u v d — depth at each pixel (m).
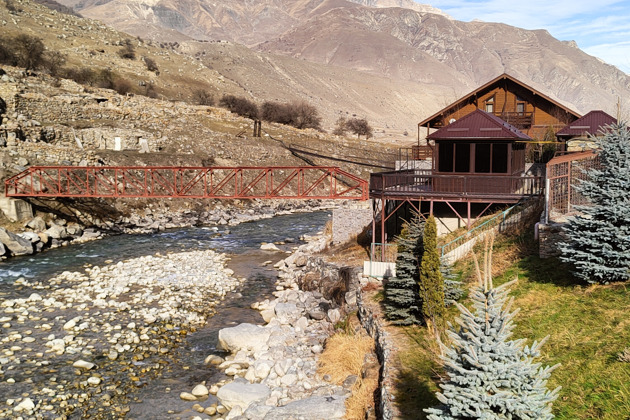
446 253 26.48
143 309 29.47
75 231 51.06
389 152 116.50
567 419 12.43
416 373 16.72
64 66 124.62
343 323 25.48
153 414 18.59
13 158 54.78
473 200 30.59
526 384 10.24
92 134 72.88
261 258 44.94
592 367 13.82
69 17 175.62
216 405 19.30
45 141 66.75
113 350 23.73
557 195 22.86
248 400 18.89
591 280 18.02
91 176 60.38
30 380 20.66
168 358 23.45
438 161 33.66
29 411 18.30
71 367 22.00
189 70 179.38
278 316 28.23
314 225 63.38
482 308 10.66
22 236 44.88
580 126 39.72
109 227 55.16
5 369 21.55
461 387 10.48
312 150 103.44
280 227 61.69
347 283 29.11
